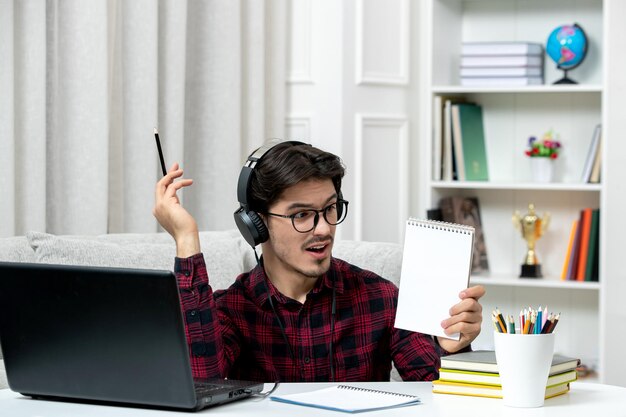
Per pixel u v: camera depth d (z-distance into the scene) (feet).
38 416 4.69
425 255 5.39
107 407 4.87
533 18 13.71
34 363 5.01
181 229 5.72
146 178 10.78
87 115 10.02
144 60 10.73
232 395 4.94
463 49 13.33
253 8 12.44
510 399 4.83
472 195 14.16
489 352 5.46
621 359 12.43
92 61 10.02
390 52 13.51
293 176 5.62
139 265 7.73
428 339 6.33
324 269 5.77
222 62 11.94
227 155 11.98
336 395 5.06
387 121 13.46
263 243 6.17
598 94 13.34
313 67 13.03
